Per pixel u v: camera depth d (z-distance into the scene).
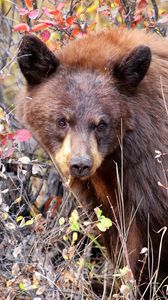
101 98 11.13
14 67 15.82
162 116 11.30
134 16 13.42
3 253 12.23
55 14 12.75
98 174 11.67
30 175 13.34
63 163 11.09
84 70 11.38
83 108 11.08
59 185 13.69
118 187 11.49
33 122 11.52
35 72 11.49
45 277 10.80
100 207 12.16
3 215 11.64
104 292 11.36
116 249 11.96
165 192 11.28
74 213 10.68
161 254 11.64
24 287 10.80
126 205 11.59
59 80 11.35
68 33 13.12
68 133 11.12
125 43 11.73
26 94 11.66
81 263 11.05
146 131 11.23
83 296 11.25
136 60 11.17
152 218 11.40
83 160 10.70
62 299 11.11
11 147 12.37
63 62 11.50
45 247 11.60
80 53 11.55
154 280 11.53
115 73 11.32
